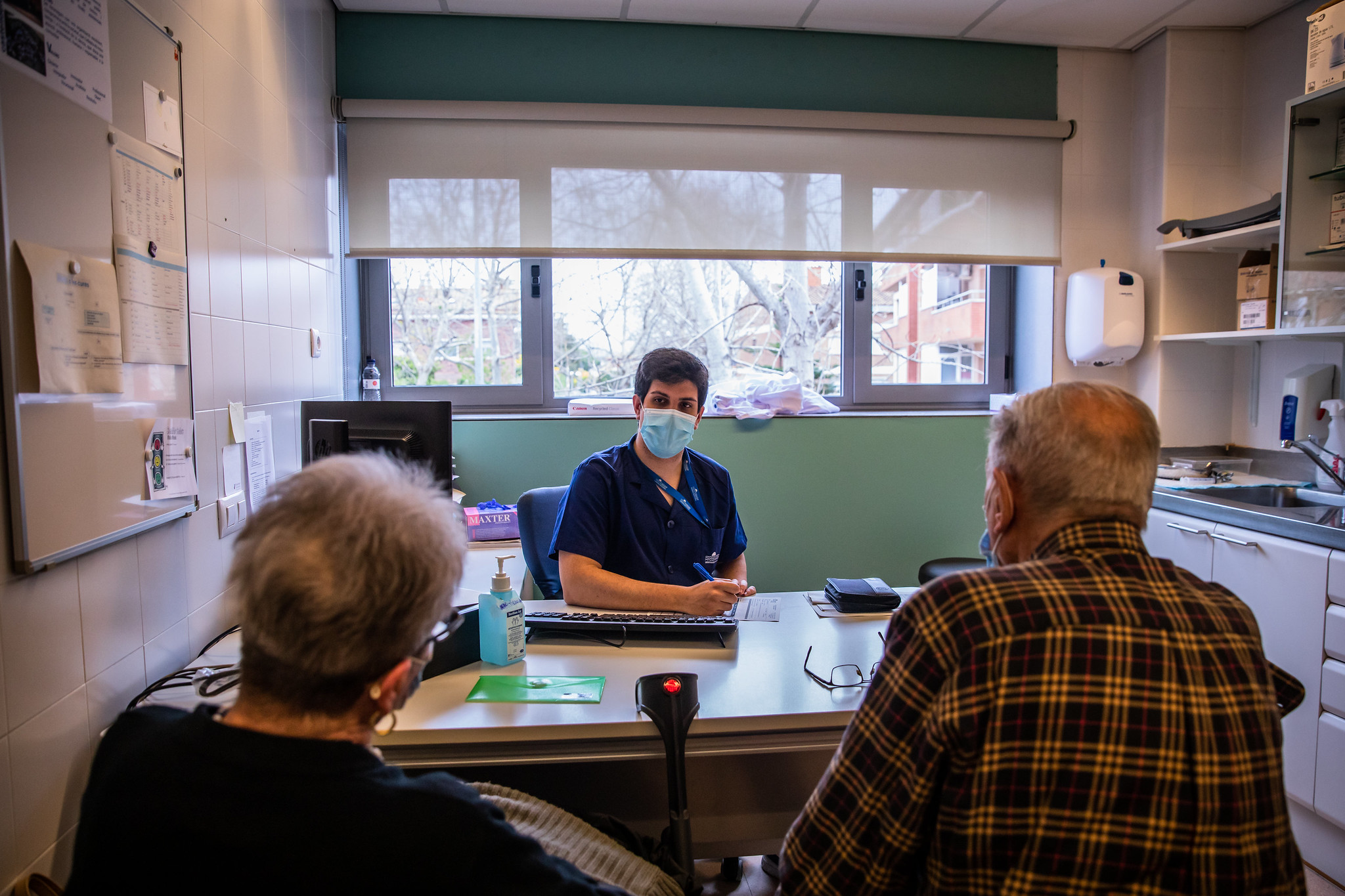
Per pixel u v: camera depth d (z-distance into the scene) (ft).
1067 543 2.58
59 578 3.83
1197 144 9.90
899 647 2.55
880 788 2.47
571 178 9.53
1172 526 8.45
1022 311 11.14
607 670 4.46
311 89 8.19
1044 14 9.39
